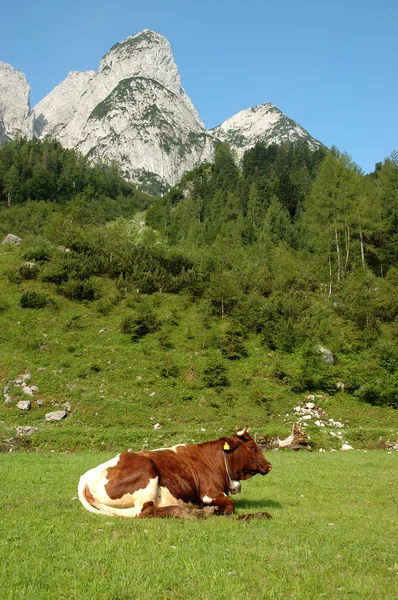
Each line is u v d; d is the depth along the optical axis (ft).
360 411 104.94
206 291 148.77
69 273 147.74
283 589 17.81
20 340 117.80
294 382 108.99
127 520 26.40
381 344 120.16
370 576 19.21
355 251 182.50
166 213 362.74
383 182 196.95
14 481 41.45
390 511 35.76
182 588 17.70
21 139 497.87
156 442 79.05
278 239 238.07
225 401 103.55
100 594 16.89
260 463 32.01
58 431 79.56
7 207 363.76
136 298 145.07
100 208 382.83
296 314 136.36
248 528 25.73
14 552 20.57
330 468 56.39
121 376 109.09
